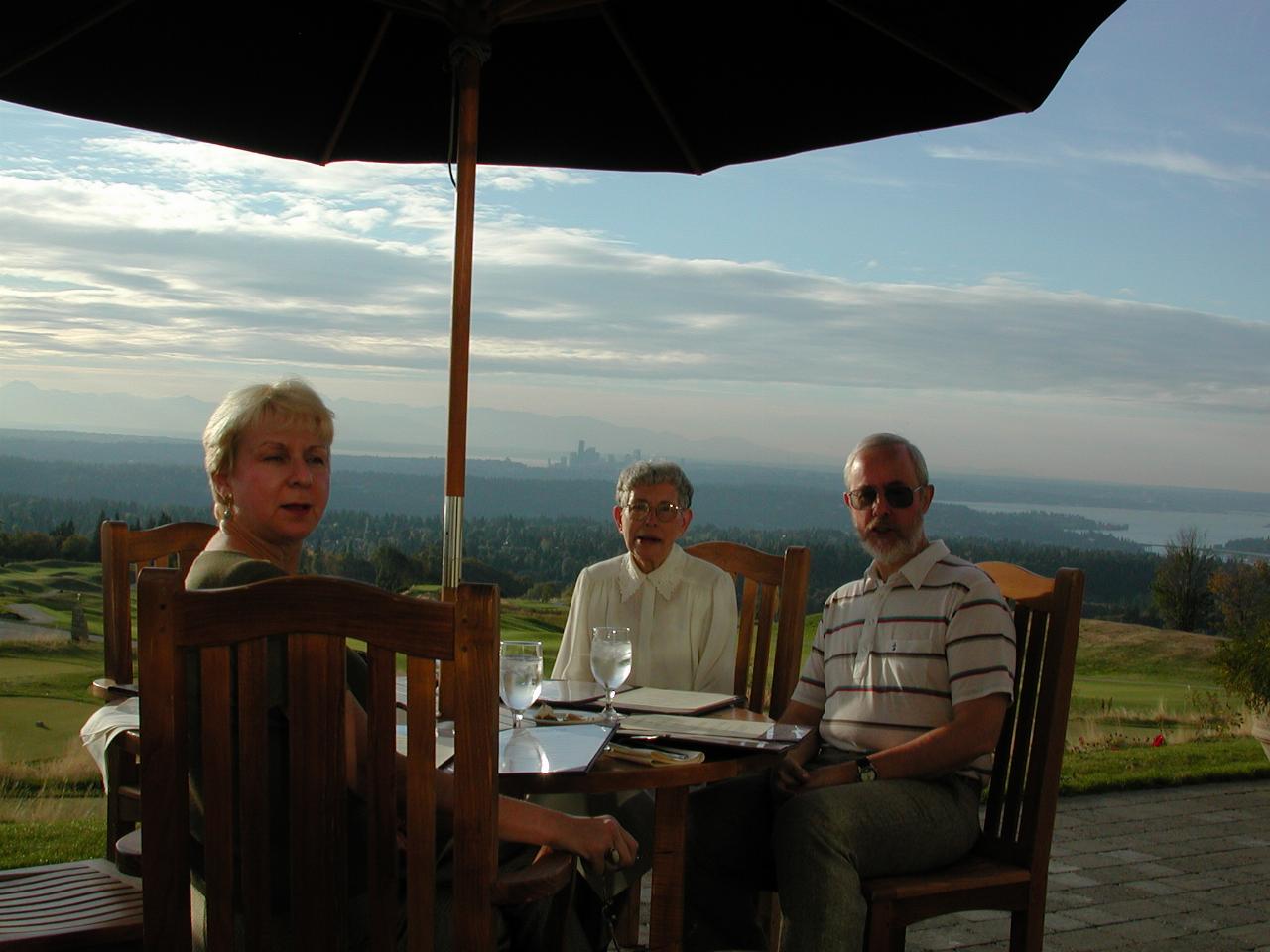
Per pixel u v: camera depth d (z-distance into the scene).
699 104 2.98
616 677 2.27
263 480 1.90
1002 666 2.37
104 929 1.75
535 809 1.69
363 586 1.42
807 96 2.81
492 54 3.09
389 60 3.04
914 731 2.49
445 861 1.80
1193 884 3.79
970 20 2.29
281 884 1.58
